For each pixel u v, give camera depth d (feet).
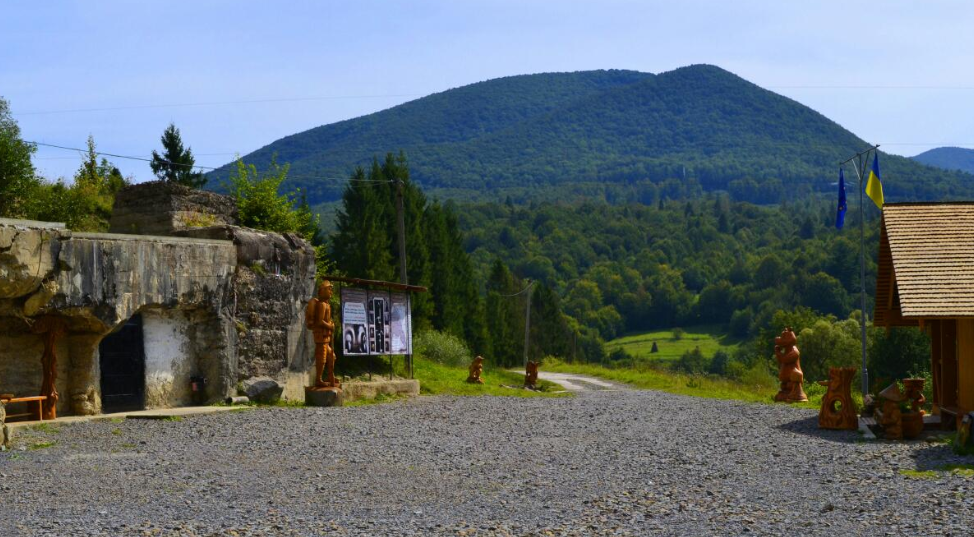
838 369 67.21
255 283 76.74
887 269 70.74
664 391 118.83
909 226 67.46
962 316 58.80
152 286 67.41
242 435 58.29
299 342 81.46
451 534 33.60
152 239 67.82
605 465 49.57
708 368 368.27
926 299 60.29
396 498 40.27
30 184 102.17
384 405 80.59
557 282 515.91
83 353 65.00
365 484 43.39
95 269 63.31
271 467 47.42
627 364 238.48
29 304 60.13
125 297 65.36
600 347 408.67
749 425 69.87
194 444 54.39
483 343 237.45
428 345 147.74
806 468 48.34
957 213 68.23
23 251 58.34
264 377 77.10
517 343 296.30
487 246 556.92
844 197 116.06
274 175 116.98
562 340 319.27
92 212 111.14
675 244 595.06
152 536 32.96
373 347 88.33
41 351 63.67
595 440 60.29
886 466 48.39
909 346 177.27
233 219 90.12
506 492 41.78
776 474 46.57
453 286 223.10
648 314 491.31
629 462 50.65
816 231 579.48
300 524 35.12
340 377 86.48
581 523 35.45
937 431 64.13
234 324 74.49
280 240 80.02
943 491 40.34
